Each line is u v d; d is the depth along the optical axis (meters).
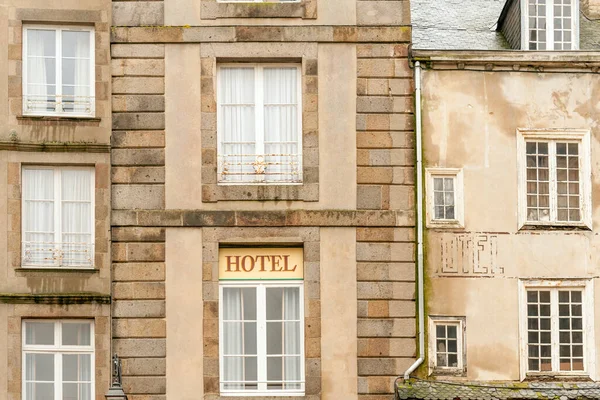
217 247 19.62
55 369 21.50
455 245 19.95
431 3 23.38
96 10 22.30
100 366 21.44
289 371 19.75
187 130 19.81
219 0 20.08
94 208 21.89
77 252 21.83
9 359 21.30
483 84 20.31
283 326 19.81
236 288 19.84
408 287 19.72
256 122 20.11
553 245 20.11
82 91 22.27
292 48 19.95
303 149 19.83
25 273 21.52
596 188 20.28
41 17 22.08
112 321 19.53
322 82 19.97
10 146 21.70
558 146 20.39
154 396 19.39
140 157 19.75
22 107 21.94
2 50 21.95
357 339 19.59
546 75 20.42
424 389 19.17
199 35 19.91
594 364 19.92
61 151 21.86
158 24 19.95
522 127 20.27
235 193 19.70
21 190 21.77
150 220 19.59
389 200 19.81
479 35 21.95
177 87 19.88
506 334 19.88
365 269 19.70
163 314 19.52
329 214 19.69
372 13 20.14
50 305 21.45
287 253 19.89
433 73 20.27
